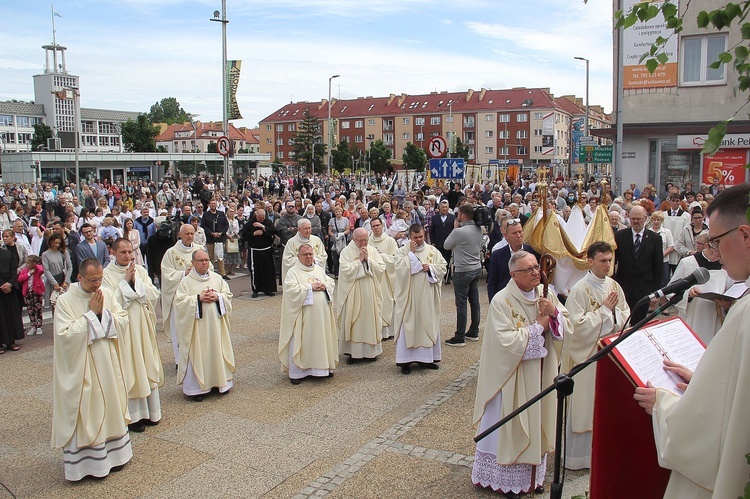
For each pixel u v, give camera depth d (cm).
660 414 265
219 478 575
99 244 1215
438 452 612
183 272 937
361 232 952
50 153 4509
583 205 1488
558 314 515
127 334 679
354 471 577
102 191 3219
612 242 766
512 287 533
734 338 228
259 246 1423
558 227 752
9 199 2669
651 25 2211
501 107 8606
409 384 830
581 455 567
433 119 9056
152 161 5150
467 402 751
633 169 2359
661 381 290
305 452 625
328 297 862
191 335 789
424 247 897
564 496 516
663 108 2278
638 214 809
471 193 1969
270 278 1445
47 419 739
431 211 1648
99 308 590
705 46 2198
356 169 8062
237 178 4825
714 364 233
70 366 575
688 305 597
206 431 689
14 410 767
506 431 509
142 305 705
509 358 505
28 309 1128
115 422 593
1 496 553
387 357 973
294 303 845
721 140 294
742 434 221
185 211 1609
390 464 589
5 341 1015
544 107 8369
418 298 873
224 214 1680
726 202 249
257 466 598
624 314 582
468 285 1000
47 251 1145
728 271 254
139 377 688
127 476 586
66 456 575
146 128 7562
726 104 2205
